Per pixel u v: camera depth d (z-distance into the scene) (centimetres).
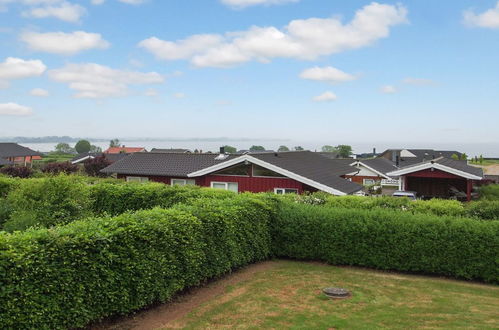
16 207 1164
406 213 1145
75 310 628
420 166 2586
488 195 2852
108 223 731
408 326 720
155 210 870
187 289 909
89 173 3959
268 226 1230
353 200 1357
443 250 1057
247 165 2220
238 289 930
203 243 916
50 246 603
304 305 832
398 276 1074
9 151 5884
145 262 749
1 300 536
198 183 2516
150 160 2894
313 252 1198
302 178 2030
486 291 955
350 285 980
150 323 725
